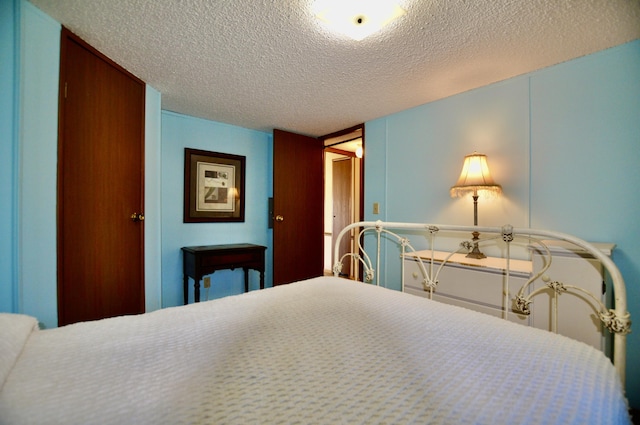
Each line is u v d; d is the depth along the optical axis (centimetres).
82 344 83
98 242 175
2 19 125
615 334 106
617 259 164
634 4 129
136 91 206
